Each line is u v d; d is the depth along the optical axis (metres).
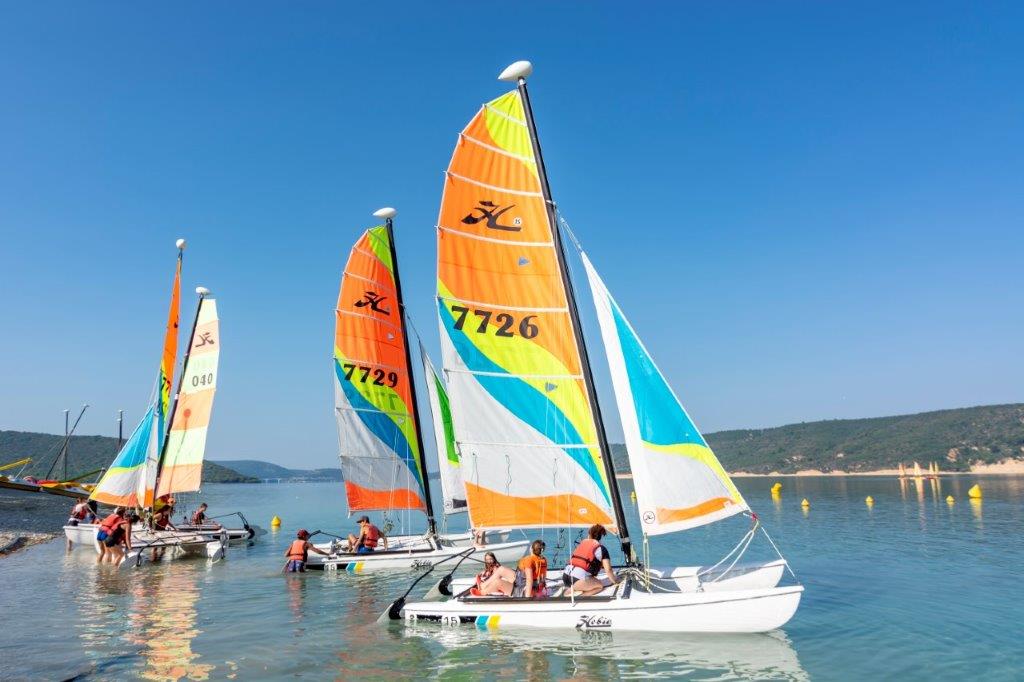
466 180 16.53
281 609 16.44
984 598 16.70
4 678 11.07
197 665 11.71
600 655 11.83
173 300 35.06
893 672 10.97
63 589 19.73
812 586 18.44
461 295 16.38
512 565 22.53
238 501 86.44
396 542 24.53
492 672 11.02
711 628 12.89
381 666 11.49
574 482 15.82
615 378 14.93
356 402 24.58
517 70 16.80
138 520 30.58
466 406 16.27
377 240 25.94
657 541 30.50
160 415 33.97
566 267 16.42
